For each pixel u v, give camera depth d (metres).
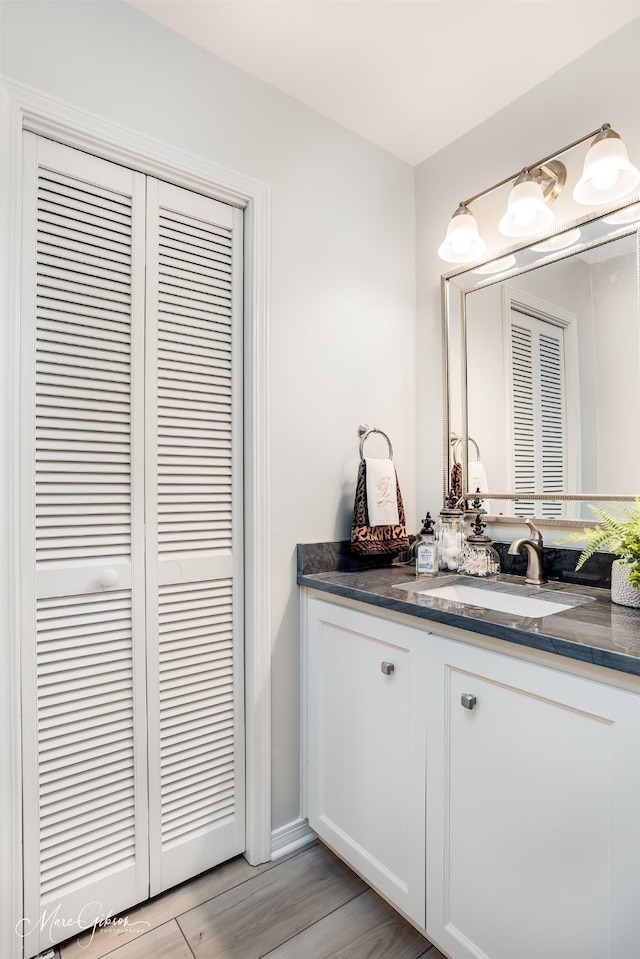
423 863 1.21
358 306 1.82
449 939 1.14
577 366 1.50
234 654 1.55
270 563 1.57
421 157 1.96
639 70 1.37
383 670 1.30
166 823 1.41
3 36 1.15
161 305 1.42
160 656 1.41
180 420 1.45
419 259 1.98
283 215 1.61
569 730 0.93
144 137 1.33
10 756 1.15
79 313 1.28
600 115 1.45
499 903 1.04
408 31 1.40
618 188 1.30
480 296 1.78
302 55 1.48
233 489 1.55
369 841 1.37
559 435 1.54
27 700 1.19
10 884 1.15
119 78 1.31
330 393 1.73
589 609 1.19
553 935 0.95
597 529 1.31
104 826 1.31
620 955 0.85
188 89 1.42
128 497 1.36
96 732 1.30
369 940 1.28
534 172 1.58
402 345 1.96
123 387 1.35
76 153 1.27
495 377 1.72
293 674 1.63
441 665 1.17
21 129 1.17
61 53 1.22
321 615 1.55
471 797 1.10
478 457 1.77
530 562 1.52
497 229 1.72
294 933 1.30
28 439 1.20
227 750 1.53
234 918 1.34
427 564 1.62
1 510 1.14
